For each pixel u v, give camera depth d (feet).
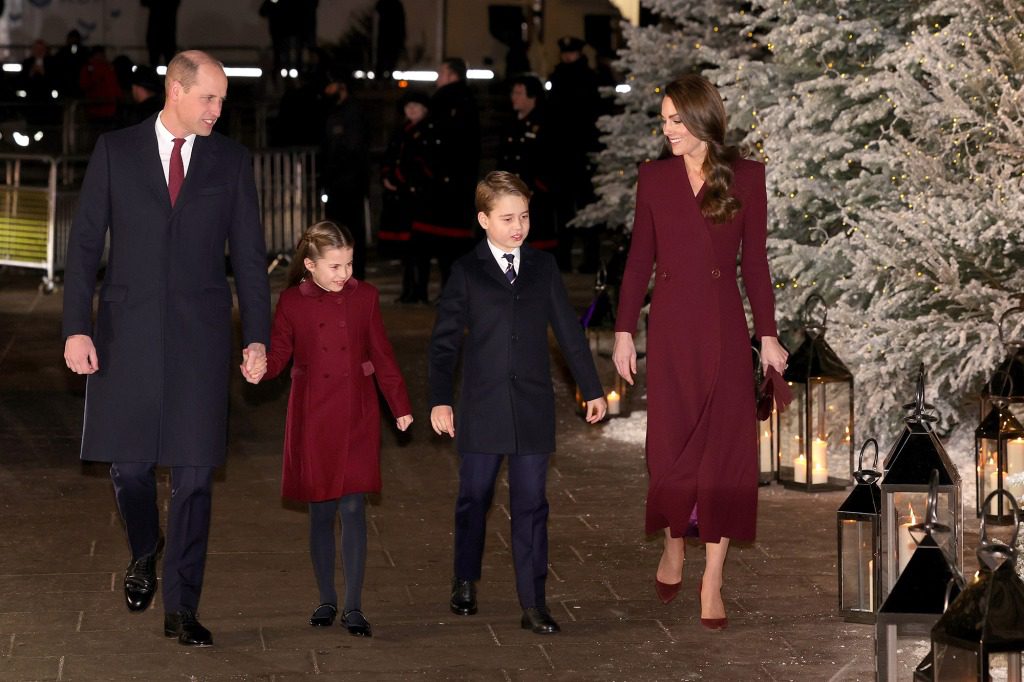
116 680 51.72
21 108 240.12
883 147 85.51
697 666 53.47
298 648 55.16
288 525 73.15
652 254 59.06
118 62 231.50
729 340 57.57
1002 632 38.65
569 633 57.26
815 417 78.54
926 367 82.38
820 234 93.50
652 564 67.05
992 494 42.24
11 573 64.64
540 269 58.23
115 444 55.26
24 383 107.65
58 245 150.51
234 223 56.65
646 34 118.21
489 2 250.98
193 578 56.44
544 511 58.03
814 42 89.81
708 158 56.59
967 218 79.92
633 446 91.56
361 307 58.03
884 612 44.24
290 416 58.08
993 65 81.41
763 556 67.77
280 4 250.78
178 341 55.36
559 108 156.04
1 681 51.47
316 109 185.26
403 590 63.05
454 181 143.02
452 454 89.40
